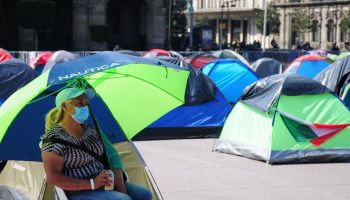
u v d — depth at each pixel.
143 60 6.53
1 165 8.85
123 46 59.69
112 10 59.34
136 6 60.28
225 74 19.20
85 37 54.66
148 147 12.88
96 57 6.25
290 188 9.23
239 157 11.74
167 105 7.16
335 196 8.78
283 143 11.24
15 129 6.39
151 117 7.18
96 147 5.70
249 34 127.00
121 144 7.17
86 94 5.71
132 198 5.94
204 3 134.62
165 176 9.98
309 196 8.76
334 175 10.19
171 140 13.84
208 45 61.66
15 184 7.44
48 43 56.25
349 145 11.47
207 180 9.73
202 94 14.45
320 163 11.17
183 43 69.00
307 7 107.25
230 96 18.91
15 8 55.28
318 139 11.37
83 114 5.51
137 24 60.56
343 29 92.31
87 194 5.46
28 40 52.06
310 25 100.19
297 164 11.06
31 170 7.30
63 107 5.51
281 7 111.69
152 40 58.91
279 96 11.51
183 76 7.09
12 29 55.34
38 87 5.93
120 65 6.10
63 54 24.20
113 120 7.14
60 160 5.38
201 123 14.23
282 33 111.94
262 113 11.70
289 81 11.69
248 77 19.22
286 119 11.41
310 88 11.72
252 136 11.72
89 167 5.55
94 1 54.72
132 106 7.17
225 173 10.27
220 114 14.45
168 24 68.88
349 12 93.75
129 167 7.14
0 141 6.32
